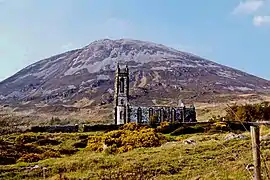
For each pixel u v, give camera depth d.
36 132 79.00
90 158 45.00
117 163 40.78
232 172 29.69
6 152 52.91
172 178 32.59
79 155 53.78
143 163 39.34
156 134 65.69
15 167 42.12
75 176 35.59
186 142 55.47
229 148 43.78
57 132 79.75
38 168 40.69
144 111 109.38
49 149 58.94
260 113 76.94
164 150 48.47
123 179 33.69
